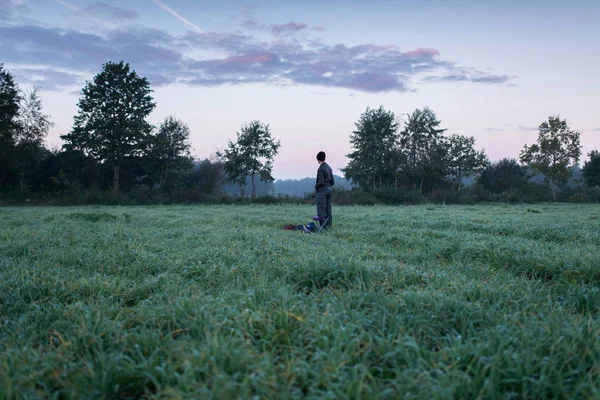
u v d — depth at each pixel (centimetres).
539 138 5531
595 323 276
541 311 321
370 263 468
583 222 1134
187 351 237
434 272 454
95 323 286
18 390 202
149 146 4528
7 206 3066
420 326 280
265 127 4988
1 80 3962
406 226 1080
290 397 190
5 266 498
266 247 641
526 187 5547
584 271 450
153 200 3597
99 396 210
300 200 3641
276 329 273
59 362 233
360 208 2555
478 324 296
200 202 3662
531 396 204
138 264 514
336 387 195
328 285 389
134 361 235
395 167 5403
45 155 4394
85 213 1359
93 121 4234
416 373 215
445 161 5672
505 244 653
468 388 203
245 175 5097
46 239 729
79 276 455
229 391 187
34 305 335
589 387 204
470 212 1956
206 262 525
